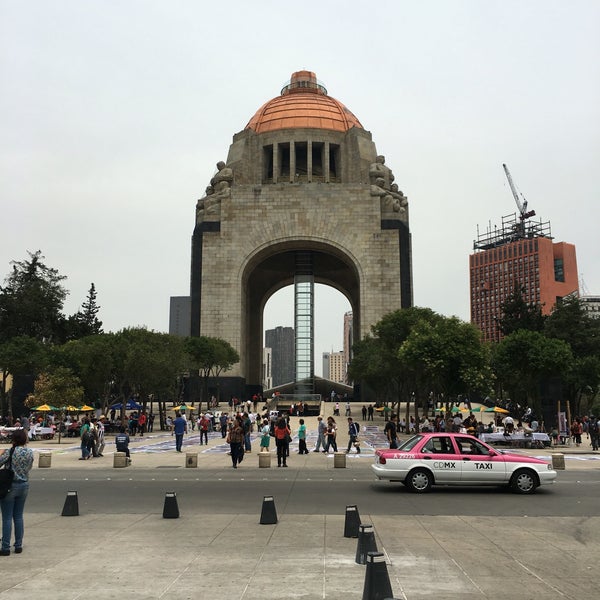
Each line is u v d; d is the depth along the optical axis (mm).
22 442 10023
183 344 61250
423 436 17859
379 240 78188
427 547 10305
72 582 8195
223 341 70750
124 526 11969
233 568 8875
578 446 39719
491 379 44219
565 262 166125
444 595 7727
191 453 24922
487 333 172875
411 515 13477
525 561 9406
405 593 7797
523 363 48531
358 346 67188
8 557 9531
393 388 61062
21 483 9859
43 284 82375
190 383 74312
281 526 11938
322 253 88125
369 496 16500
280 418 25281
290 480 20375
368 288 77250
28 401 47500
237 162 85750
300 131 86562
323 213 79000
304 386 81312
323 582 8180
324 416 62438
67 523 12305
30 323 80062
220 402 73562
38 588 7934
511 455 17516
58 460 27984
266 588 7926
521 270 165125
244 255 78562
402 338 51375
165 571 8727
